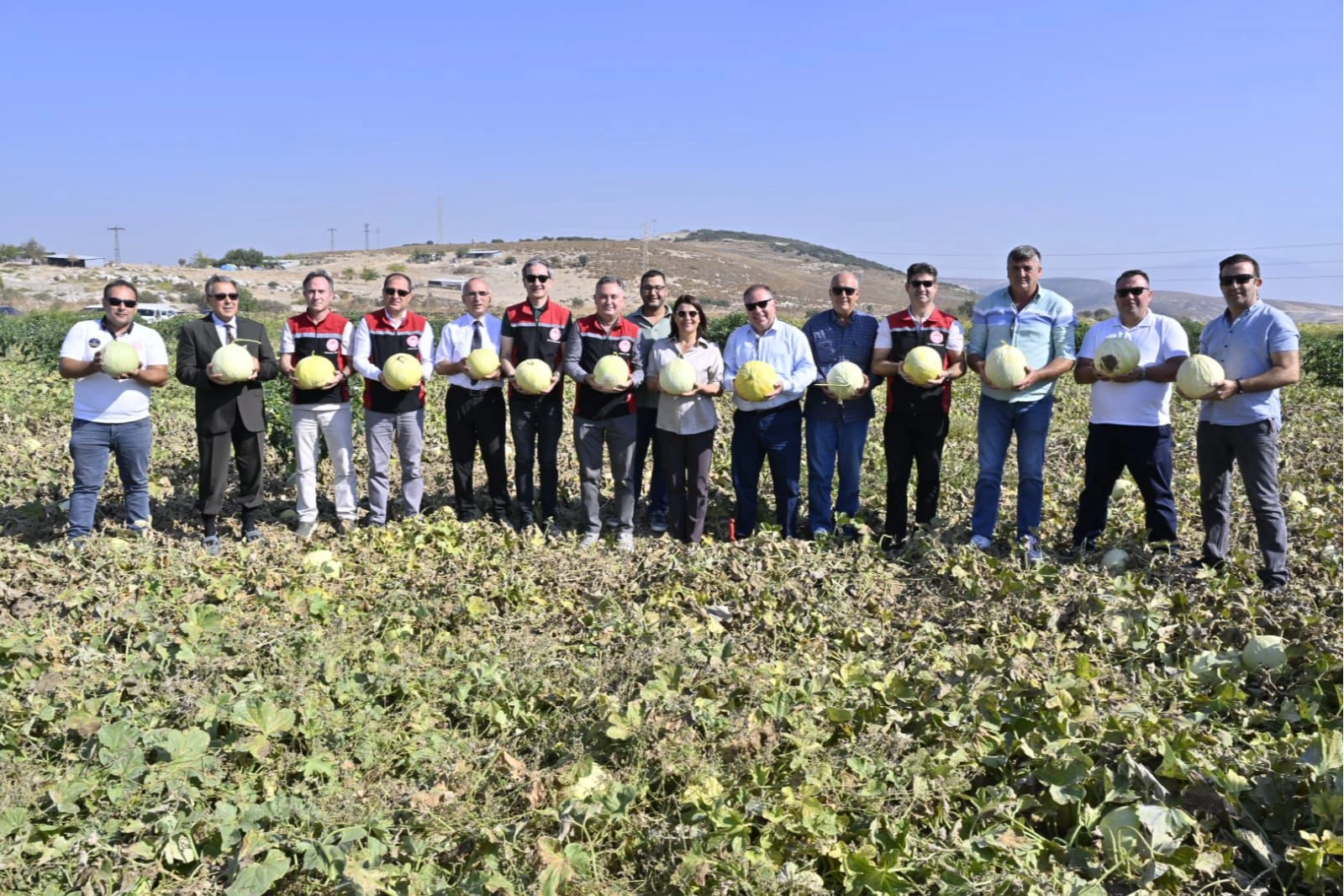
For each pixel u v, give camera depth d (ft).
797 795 14.97
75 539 27.73
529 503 31.58
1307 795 14.55
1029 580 24.20
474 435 31.99
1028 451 28.27
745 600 24.30
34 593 24.04
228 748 16.05
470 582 25.34
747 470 30.58
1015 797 15.08
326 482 37.55
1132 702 18.03
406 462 31.65
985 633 21.97
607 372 28.86
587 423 29.63
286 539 30.73
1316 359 83.87
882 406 54.39
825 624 22.66
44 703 17.24
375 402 30.81
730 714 17.51
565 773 15.60
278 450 38.52
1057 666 19.63
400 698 18.60
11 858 13.10
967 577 25.00
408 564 26.94
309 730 16.67
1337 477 35.96
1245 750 16.49
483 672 19.33
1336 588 23.43
